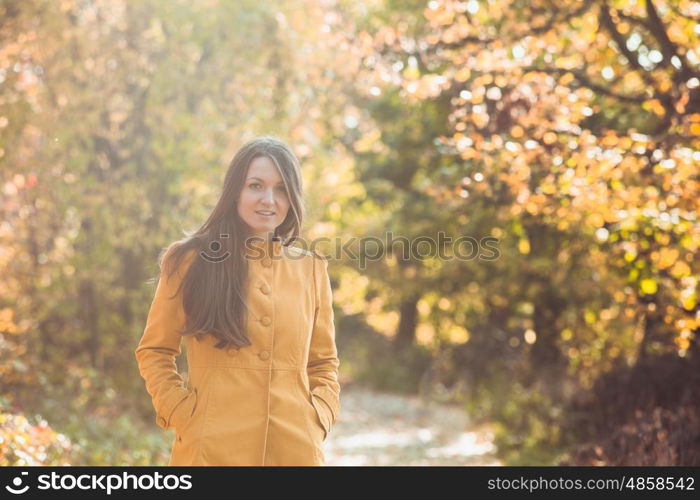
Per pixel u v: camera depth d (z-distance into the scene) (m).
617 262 8.02
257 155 3.59
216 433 3.38
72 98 11.05
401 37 8.46
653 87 7.29
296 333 3.57
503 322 17.25
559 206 7.53
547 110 7.69
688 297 7.32
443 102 9.16
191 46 11.74
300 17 10.84
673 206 6.89
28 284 11.21
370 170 19.09
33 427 6.93
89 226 11.74
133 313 12.10
